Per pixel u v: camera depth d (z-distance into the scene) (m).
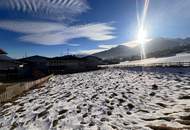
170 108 12.12
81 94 19.45
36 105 15.50
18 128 10.42
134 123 9.87
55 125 10.35
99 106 13.82
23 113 13.27
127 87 22.00
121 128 9.18
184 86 19.39
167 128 8.73
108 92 19.67
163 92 17.34
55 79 37.38
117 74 40.53
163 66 45.44
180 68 37.62
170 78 25.98
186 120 9.63
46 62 54.25
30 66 50.03
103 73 46.06
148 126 9.27
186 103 12.95
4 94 16.53
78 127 9.74
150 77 29.42
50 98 18.22
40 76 43.34
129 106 13.38
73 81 32.41
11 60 42.81
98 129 9.20
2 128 10.70
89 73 49.06
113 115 11.48
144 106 13.12
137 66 56.12
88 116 11.54
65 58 60.47
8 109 14.62
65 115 11.99
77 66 61.34
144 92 18.06
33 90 23.59
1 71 38.72
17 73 41.22
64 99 17.30
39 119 11.65
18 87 20.11
